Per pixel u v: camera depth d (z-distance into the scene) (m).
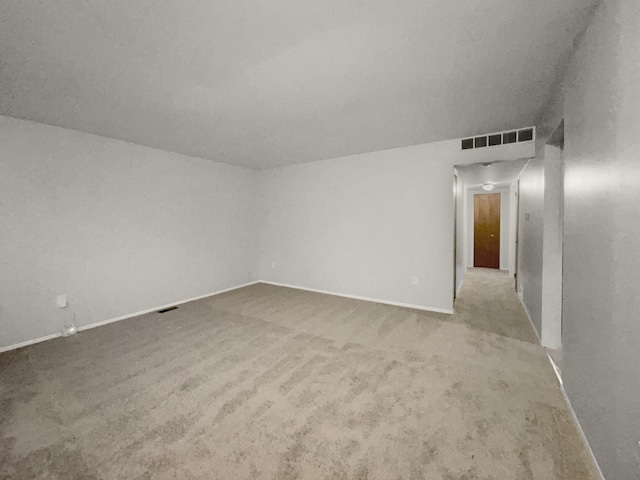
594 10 1.48
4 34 1.64
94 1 1.40
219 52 1.87
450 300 4.02
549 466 1.47
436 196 4.08
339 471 1.45
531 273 3.59
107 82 2.25
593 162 1.51
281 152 4.57
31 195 3.11
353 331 3.35
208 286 5.07
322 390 2.16
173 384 2.26
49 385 2.26
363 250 4.77
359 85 2.34
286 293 5.20
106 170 3.70
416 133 3.63
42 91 2.38
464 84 2.33
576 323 1.77
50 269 3.25
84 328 3.49
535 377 2.30
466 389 2.15
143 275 4.11
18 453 1.59
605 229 1.37
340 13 1.52
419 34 1.70
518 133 3.47
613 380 1.28
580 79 1.72
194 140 3.84
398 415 1.87
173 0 1.40
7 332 2.97
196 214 4.84
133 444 1.65
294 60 1.98
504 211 7.35
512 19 1.57
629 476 1.14
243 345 2.97
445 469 1.45
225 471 1.46
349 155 4.80
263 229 6.05
